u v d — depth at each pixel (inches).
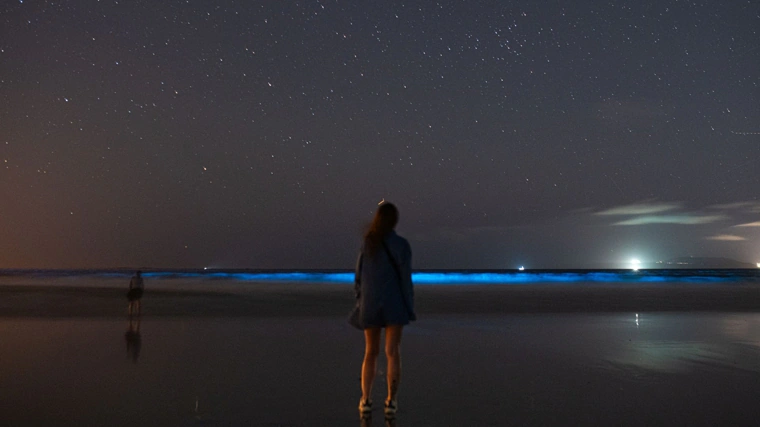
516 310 568.7
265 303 645.3
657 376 219.0
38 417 153.8
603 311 560.1
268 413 159.9
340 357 273.0
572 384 203.5
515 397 181.9
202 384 203.6
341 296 771.4
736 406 168.2
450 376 221.1
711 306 618.8
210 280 1546.5
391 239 163.3
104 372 227.9
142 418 153.4
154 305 614.5
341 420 152.7
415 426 146.3
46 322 444.8
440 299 721.6
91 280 1465.3
